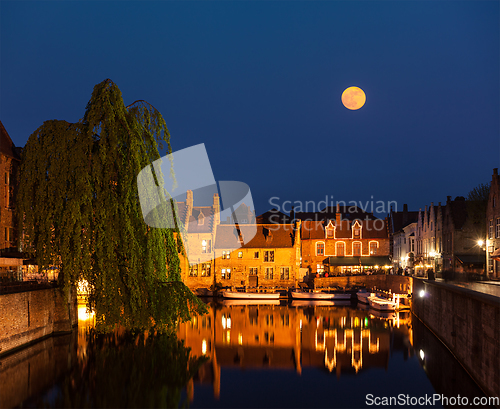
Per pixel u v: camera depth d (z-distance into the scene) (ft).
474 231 163.02
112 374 71.05
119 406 57.47
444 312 84.33
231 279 207.31
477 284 95.40
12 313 76.23
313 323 125.49
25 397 60.23
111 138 74.23
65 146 74.59
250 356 86.02
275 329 115.24
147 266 75.77
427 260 196.44
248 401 60.90
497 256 129.18
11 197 102.63
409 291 155.43
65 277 73.87
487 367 53.88
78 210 72.49
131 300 73.72
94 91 77.20
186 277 207.92
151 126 82.07
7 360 73.56
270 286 205.98
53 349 85.40
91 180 74.59
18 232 80.07
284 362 81.87
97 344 90.07
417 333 109.91
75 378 68.49
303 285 204.95
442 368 76.18
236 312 149.28
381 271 208.85
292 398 62.28
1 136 100.32
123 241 74.13
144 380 68.54
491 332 52.29
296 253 206.39
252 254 208.13
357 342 99.55
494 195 140.05
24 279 99.55
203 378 70.49
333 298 187.52
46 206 75.15
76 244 72.38
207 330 113.39
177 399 60.85
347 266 215.72
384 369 76.74
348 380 70.69
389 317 137.59
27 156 76.28
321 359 84.17
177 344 94.12
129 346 89.25
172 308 76.48
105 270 73.82
